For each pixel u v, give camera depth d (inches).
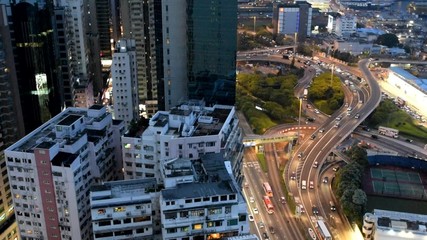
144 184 6614.2
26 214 7514.8
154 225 6451.8
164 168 6520.7
